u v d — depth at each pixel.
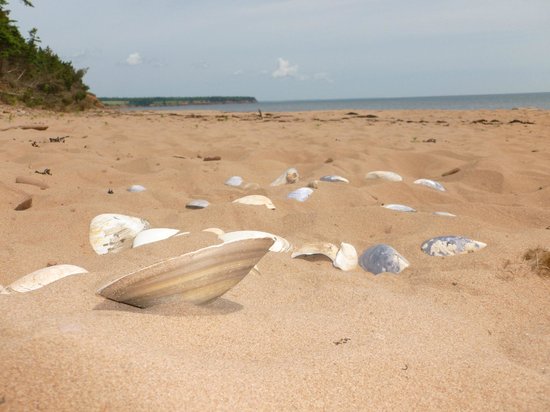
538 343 0.43
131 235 0.72
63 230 0.74
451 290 0.54
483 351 0.39
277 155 1.49
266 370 0.33
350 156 1.44
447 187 1.15
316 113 4.25
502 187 1.15
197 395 0.28
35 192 0.93
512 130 2.28
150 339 0.35
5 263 0.59
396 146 1.71
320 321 0.43
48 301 0.41
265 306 0.46
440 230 0.75
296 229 0.79
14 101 3.77
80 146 1.53
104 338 0.32
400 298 0.50
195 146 1.65
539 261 0.59
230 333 0.38
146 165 1.28
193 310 0.40
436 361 0.36
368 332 0.41
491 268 0.59
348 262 0.64
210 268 0.40
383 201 1.01
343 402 0.30
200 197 0.99
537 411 0.30
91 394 0.27
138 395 0.28
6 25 4.37
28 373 0.28
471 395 0.32
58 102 4.38
